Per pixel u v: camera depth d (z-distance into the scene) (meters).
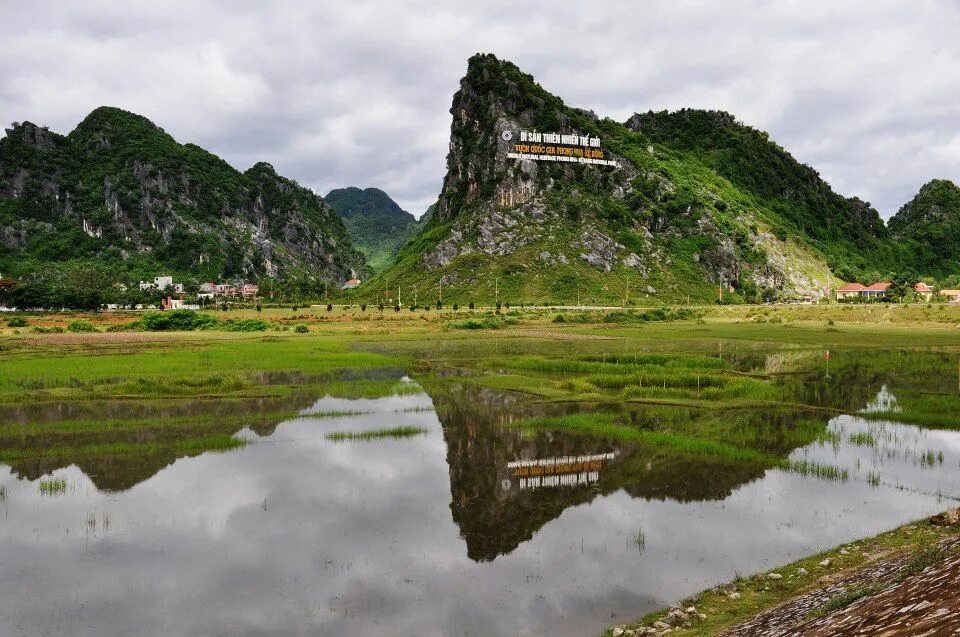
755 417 35.38
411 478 25.16
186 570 17.09
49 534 19.45
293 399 41.78
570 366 55.06
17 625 14.26
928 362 60.59
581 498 22.66
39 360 58.28
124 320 124.19
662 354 60.81
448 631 13.91
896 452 27.88
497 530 19.75
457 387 46.91
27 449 28.94
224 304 168.75
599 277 194.00
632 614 14.41
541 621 14.22
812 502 21.75
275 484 24.31
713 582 15.90
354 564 17.44
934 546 13.62
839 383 47.25
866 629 7.52
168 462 27.22
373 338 92.25
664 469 25.94
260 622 14.38
